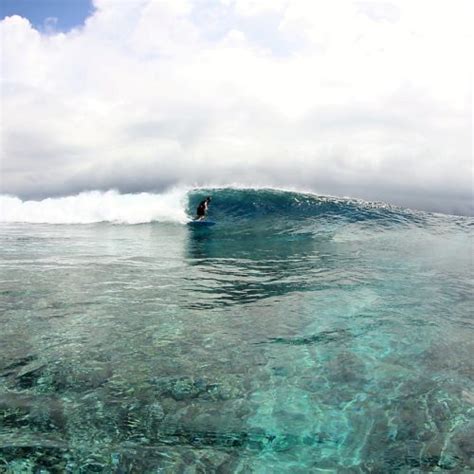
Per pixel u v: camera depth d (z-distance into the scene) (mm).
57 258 7465
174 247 9203
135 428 2445
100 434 2373
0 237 10094
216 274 6496
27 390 2803
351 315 4551
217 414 2617
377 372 3223
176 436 2391
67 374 3033
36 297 4887
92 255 7902
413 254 8531
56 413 2557
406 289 5695
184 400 2762
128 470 2098
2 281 5594
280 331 4039
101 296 5043
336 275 6523
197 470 2125
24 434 2344
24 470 2059
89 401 2701
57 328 3916
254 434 2436
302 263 7512
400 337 3936
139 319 4258
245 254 8430
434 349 3670
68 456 2174
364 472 2141
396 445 2357
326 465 2186
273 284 5906
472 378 3148
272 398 2818
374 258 8086
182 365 3246
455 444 2371
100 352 3424
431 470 2158
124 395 2791
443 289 5707
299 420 2578
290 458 2232
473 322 4391
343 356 3494
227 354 3479
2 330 3824
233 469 2143
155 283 5805
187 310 4621
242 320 4336
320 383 3033
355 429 2502
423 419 2611
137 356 3379
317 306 4871
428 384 3049
